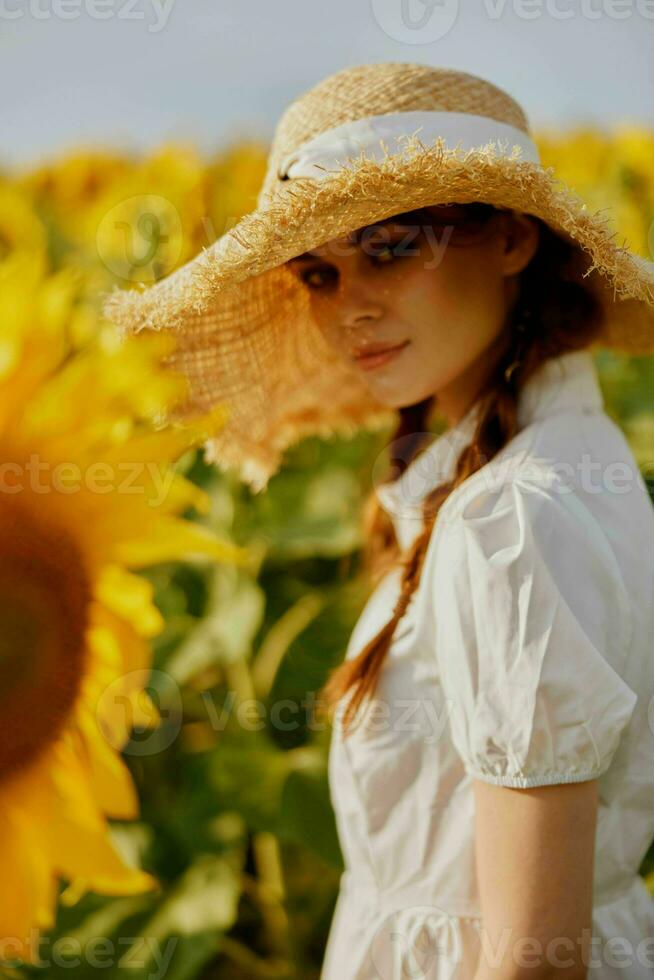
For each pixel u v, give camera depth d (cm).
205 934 211
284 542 234
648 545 134
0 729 157
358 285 139
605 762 118
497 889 118
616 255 123
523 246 144
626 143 323
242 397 182
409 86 140
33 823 157
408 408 184
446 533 129
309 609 239
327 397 195
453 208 138
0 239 282
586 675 116
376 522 185
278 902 226
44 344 155
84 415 155
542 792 116
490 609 119
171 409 166
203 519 235
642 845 138
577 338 145
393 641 141
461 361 144
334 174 125
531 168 123
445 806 136
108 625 159
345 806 148
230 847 227
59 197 338
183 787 237
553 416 139
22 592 155
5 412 153
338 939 153
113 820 232
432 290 138
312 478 250
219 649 230
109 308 157
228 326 170
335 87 145
